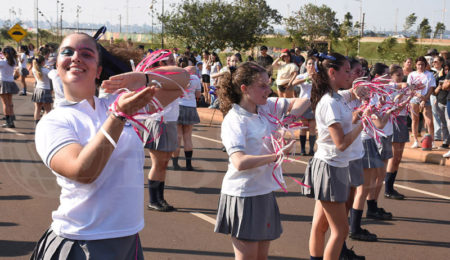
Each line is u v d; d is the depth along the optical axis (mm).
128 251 1746
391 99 2732
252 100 2414
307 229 4184
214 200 4727
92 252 1645
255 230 2445
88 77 1620
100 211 1634
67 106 1621
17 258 3406
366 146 3674
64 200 1661
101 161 1448
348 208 3471
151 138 4086
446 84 6891
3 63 8242
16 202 4492
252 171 2412
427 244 3975
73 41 1590
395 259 3668
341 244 2926
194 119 5227
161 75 1586
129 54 1800
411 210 4762
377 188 4488
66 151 1510
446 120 6926
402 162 4848
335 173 2832
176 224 4203
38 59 6457
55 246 1680
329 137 2828
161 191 4523
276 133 2406
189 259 3506
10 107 8133
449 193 5082
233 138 2363
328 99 2750
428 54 7633
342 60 2771
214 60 11242
